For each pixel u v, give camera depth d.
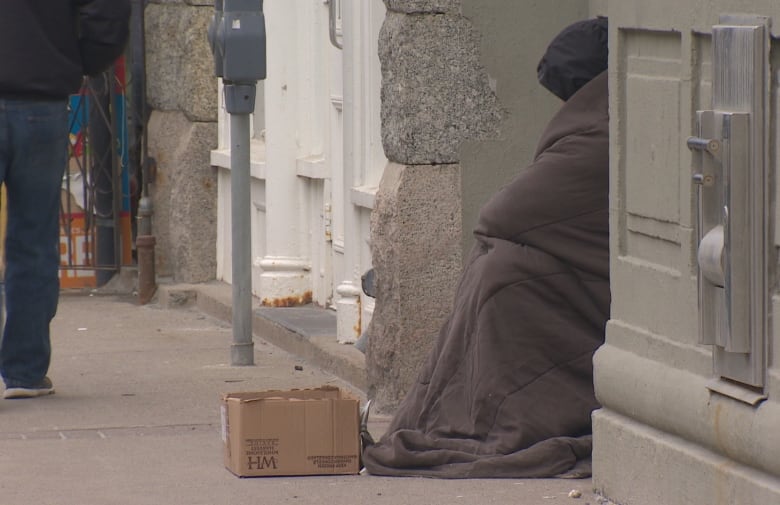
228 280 38.84
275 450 20.62
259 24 29.48
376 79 28.48
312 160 33.88
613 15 18.30
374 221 25.53
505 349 20.83
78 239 40.94
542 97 25.05
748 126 15.61
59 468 21.58
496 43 24.83
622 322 18.69
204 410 26.03
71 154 40.47
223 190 38.75
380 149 28.70
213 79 38.72
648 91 17.72
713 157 15.99
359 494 19.47
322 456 20.67
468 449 20.67
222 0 29.92
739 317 15.80
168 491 19.95
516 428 20.50
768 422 15.46
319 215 34.19
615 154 18.53
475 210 24.98
